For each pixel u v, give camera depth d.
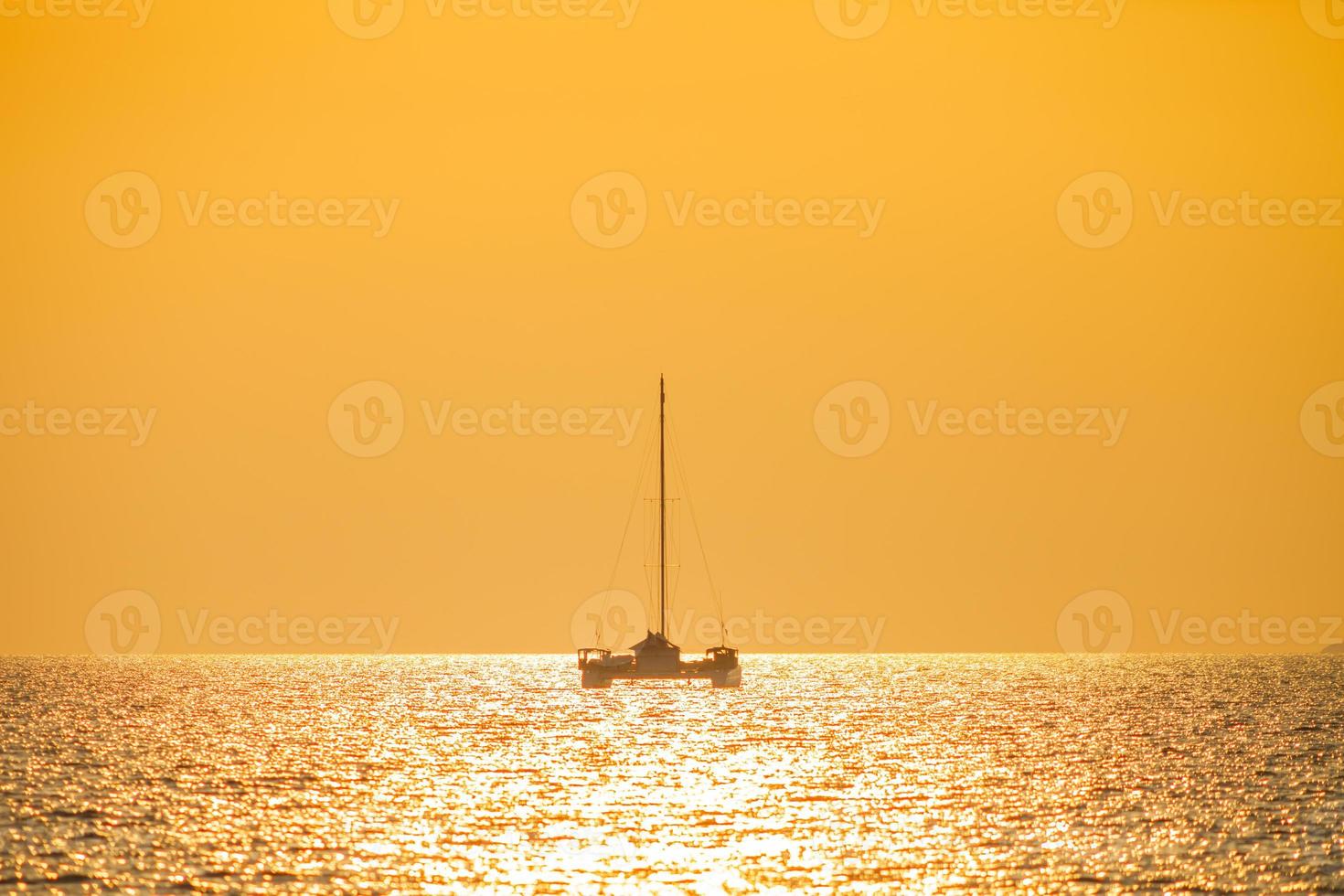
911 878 133.50
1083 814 166.12
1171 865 138.62
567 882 131.75
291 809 168.00
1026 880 132.50
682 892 128.12
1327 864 139.12
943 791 183.88
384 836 152.00
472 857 141.88
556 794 181.12
